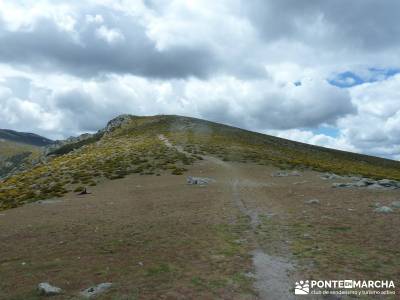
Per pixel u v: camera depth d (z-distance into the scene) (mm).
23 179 71625
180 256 17250
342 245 17688
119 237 21625
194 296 12555
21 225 28047
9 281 15188
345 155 146000
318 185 43688
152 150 86438
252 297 12406
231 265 15578
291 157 95812
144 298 12492
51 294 13266
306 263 15461
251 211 27750
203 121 165625
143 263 16516
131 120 174750
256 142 124875
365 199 30375
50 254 19078
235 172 61125
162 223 24844
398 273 14008
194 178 49750
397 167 138000
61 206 37188
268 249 17688
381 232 19516
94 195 44719
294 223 22844
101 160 78000
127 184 52844
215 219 25359
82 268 16344
